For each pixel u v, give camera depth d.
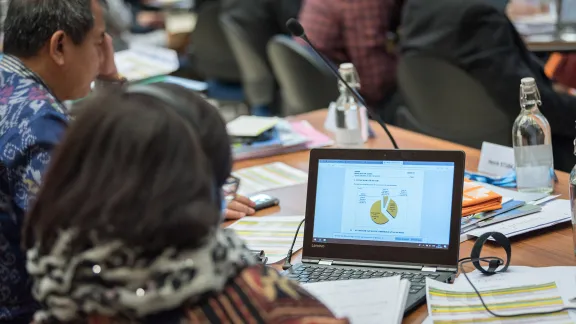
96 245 1.26
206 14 6.53
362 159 2.33
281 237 2.61
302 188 3.14
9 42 2.52
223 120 1.42
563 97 4.27
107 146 1.29
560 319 1.89
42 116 2.34
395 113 5.31
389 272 2.20
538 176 2.79
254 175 3.35
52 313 1.33
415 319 1.97
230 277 1.33
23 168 2.32
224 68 6.69
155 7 8.55
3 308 2.36
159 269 1.25
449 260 2.18
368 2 5.23
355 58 5.35
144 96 1.36
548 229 2.51
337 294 2.04
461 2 4.26
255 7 6.14
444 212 2.22
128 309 1.26
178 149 1.29
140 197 1.25
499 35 4.23
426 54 4.42
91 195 1.27
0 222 2.32
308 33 5.46
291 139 3.66
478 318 1.93
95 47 2.61
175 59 4.52
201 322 1.29
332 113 3.81
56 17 2.48
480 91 4.32
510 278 2.13
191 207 1.25
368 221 2.28
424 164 2.27
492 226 2.51
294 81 5.34
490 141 4.43
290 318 1.32
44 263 1.31
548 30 5.22
